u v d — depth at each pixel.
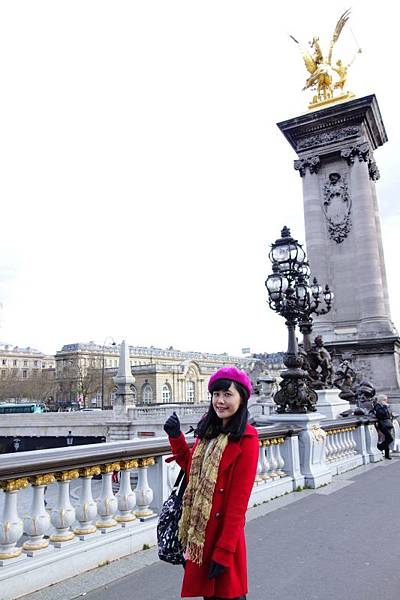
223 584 3.15
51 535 5.50
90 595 4.89
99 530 5.93
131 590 5.02
